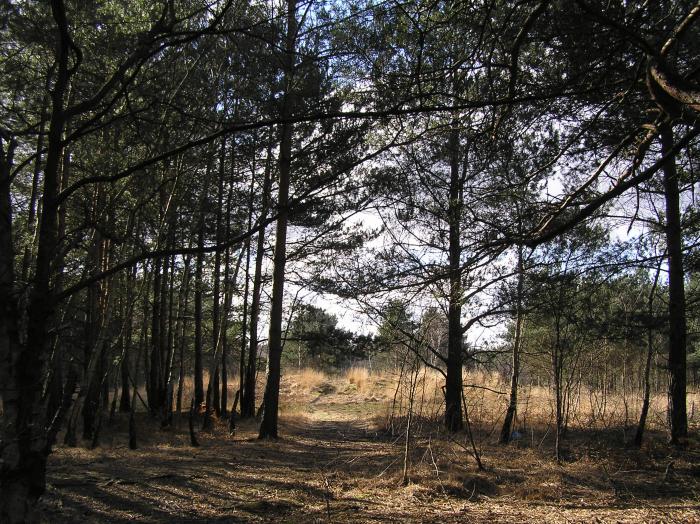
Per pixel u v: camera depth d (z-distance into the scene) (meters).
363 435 15.28
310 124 12.48
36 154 3.20
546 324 11.48
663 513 6.65
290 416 19.67
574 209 5.82
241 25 5.23
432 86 4.18
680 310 11.08
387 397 25.73
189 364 29.39
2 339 2.83
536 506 7.09
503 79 4.60
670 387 11.32
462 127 4.25
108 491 7.46
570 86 4.32
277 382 14.58
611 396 17.36
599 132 5.73
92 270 9.12
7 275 2.88
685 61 4.77
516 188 5.40
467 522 6.29
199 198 13.41
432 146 5.35
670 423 11.27
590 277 7.00
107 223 7.79
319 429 17.44
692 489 7.88
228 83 8.22
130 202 9.53
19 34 4.29
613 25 3.05
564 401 11.91
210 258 18.14
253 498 7.45
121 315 13.87
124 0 5.27
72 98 5.38
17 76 4.87
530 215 4.37
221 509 6.92
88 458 10.01
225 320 15.81
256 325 18.48
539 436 12.88
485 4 3.92
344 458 10.52
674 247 9.53
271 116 10.76
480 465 9.16
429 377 17.11
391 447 11.86
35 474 2.86
